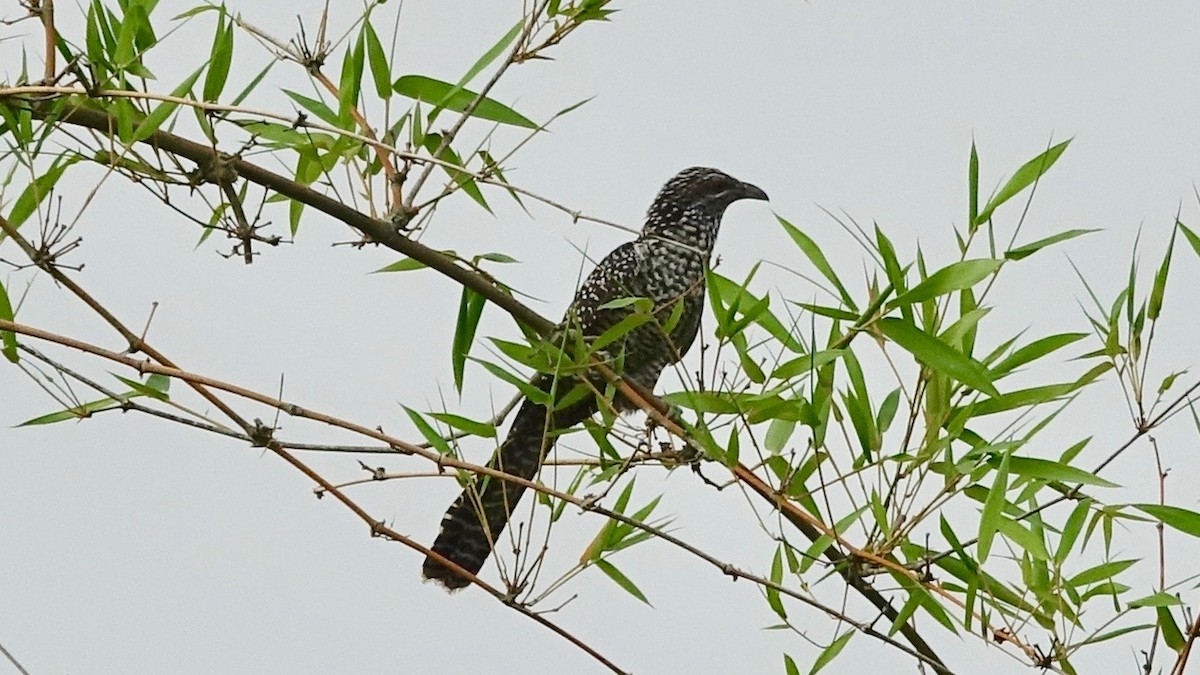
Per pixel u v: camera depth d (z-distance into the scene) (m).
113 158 6.65
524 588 6.92
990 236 7.55
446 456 6.87
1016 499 7.57
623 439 7.56
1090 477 7.37
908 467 7.39
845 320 7.53
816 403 7.48
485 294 7.73
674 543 6.89
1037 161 7.52
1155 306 7.43
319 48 7.60
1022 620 7.36
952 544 7.10
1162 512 7.36
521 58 7.55
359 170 7.58
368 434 6.75
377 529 6.84
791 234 7.68
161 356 6.75
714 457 7.29
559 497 6.95
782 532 7.21
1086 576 7.48
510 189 6.23
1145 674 7.04
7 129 6.98
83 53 6.71
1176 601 7.07
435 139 7.84
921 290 7.34
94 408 6.98
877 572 7.25
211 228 7.10
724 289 7.85
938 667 6.96
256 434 6.66
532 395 7.64
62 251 6.53
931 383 7.52
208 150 7.05
